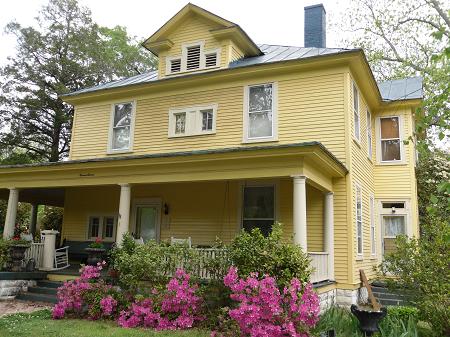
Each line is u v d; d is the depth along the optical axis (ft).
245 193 40.70
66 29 94.12
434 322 24.03
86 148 49.42
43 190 52.47
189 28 47.78
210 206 42.16
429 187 49.52
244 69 40.75
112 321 26.78
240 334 21.20
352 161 36.63
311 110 38.17
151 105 46.47
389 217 46.83
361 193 39.91
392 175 46.96
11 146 88.84
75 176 37.81
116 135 48.16
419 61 74.74
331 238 34.76
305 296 21.68
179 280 27.14
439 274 24.52
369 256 41.70
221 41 45.70
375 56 78.79
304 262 24.34
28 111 88.33
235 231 40.22
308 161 29.43
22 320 26.43
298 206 28.02
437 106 19.61
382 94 51.67
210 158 30.91
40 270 38.93
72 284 29.04
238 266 24.94
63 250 48.73
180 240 30.60
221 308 24.59
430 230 26.23
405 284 26.40
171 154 31.91
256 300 21.22
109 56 100.63
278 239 25.32
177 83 44.47
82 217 50.44
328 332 23.36
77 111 51.24
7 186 41.63
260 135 40.06
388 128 48.65
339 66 37.88
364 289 35.81
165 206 44.50
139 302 26.58
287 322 20.98
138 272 28.12
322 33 51.90
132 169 34.99
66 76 91.66
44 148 96.02
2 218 75.66
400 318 27.35
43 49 91.30
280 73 40.19
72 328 23.95
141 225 45.88
